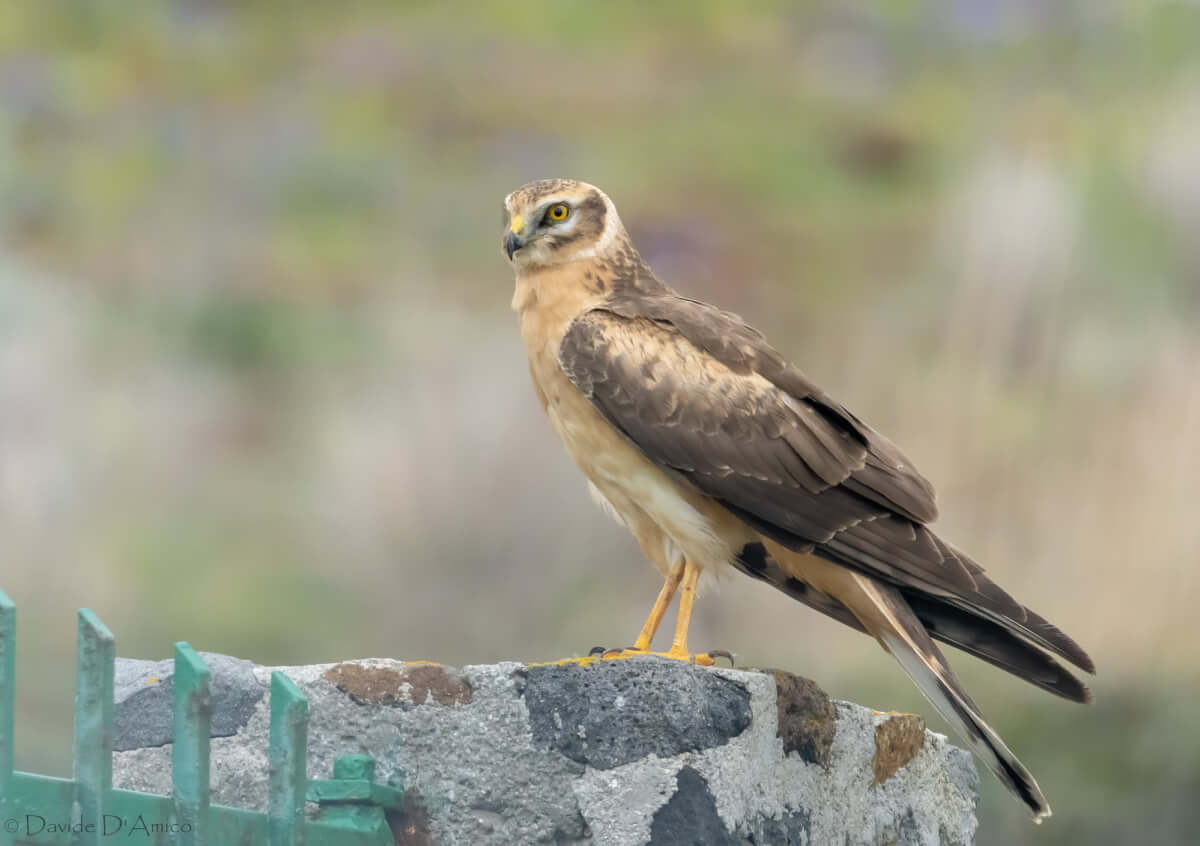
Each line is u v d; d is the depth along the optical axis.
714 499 6.87
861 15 26.47
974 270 15.25
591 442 7.12
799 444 6.79
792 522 6.73
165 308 17.88
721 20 26.75
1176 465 13.20
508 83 25.11
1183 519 12.95
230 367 17.41
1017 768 6.11
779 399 6.88
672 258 20.64
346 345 17.30
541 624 13.87
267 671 5.66
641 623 13.55
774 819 5.68
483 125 23.89
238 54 25.31
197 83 24.19
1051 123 21.03
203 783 4.54
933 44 25.20
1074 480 13.43
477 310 18.25
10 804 4.54
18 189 20.48
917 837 6.76
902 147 23.25
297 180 21.72
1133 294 15.13
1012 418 14.02
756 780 5.56
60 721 11.38
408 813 5.42
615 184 22.62
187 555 14.15
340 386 16.56
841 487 6.75
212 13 25.88
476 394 15.01
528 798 5.40
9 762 4.54
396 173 22.31
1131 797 11.90
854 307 17.48
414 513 14.34
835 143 23.69
